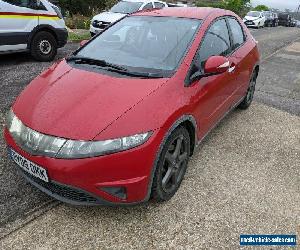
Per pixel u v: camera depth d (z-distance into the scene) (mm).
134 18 4199
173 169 3188
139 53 3609
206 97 3562
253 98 6434
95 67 3438
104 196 2711
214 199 3354
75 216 3006
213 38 3969
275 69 8906
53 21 8141
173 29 3820
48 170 2654
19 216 2945
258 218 3148
